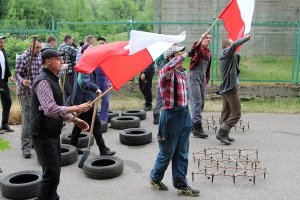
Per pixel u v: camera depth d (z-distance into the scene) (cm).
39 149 410
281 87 1170
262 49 1410
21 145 686
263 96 1180
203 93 786
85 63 493
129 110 994
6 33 1370
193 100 775
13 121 906
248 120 949
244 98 1184
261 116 995
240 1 586
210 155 644
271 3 1522
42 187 418
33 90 402
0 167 618
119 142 758
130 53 432
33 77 645
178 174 496
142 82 1052
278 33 1402
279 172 589
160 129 484
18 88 646
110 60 493
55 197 428
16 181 534
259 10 1530
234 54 706
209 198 495
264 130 852
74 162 635
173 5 1512
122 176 576
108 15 3731
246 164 623
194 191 500
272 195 505
